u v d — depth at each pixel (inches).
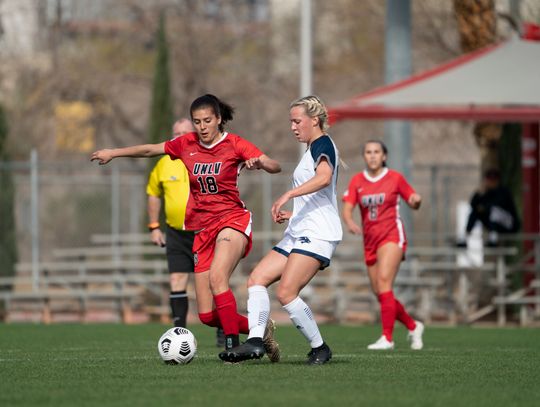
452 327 2482.8
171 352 1261.1
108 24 5172.2
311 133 1206.9
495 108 2549.2
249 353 1201.4
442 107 2541.8
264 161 1216.2
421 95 2444.6
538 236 2674.7
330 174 1160.8
